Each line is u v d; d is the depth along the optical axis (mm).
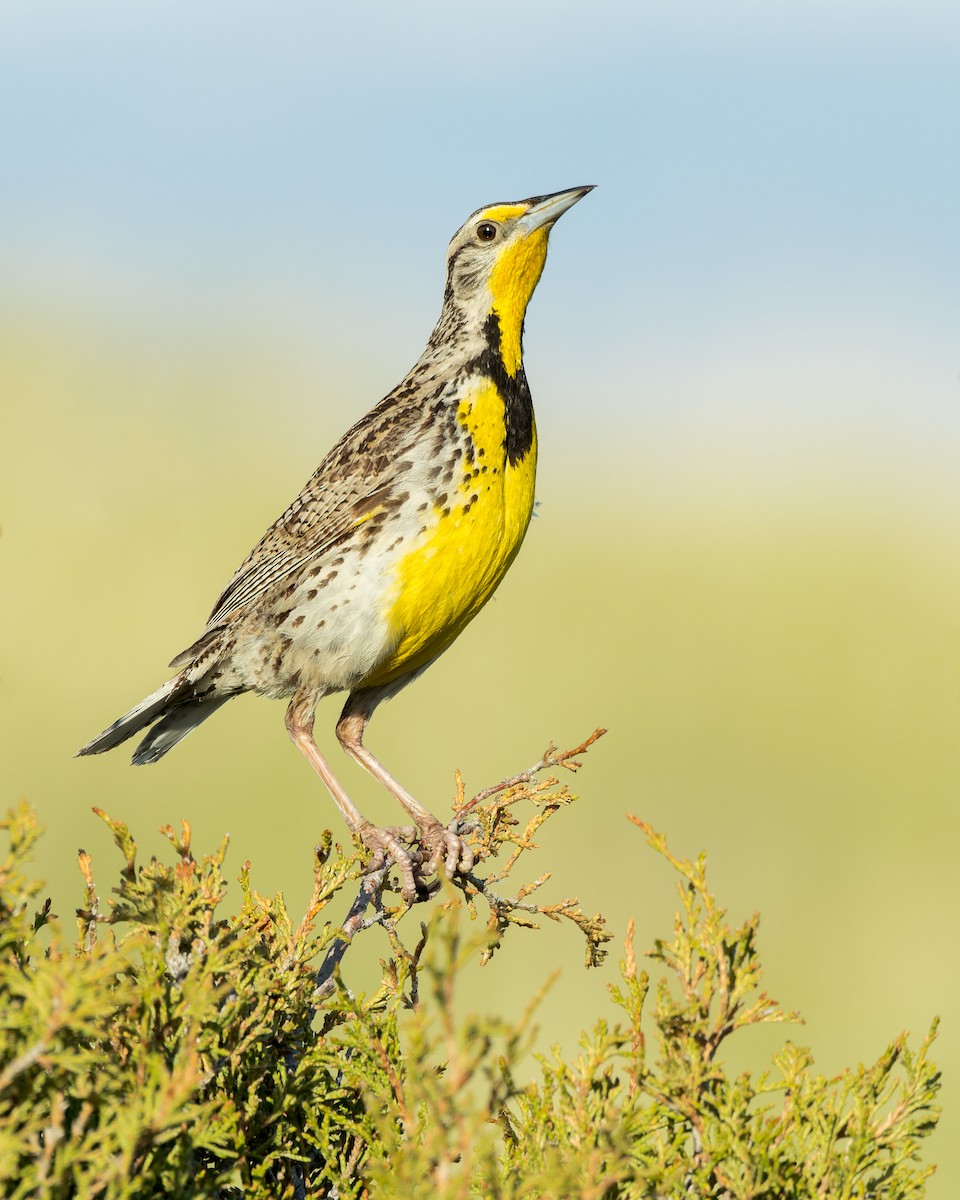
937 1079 4992
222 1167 5121
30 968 4449
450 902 5598
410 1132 4422
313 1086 5254
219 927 5020
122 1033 4551
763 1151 4762
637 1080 4922
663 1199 4723
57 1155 3736
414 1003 5719
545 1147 4762
